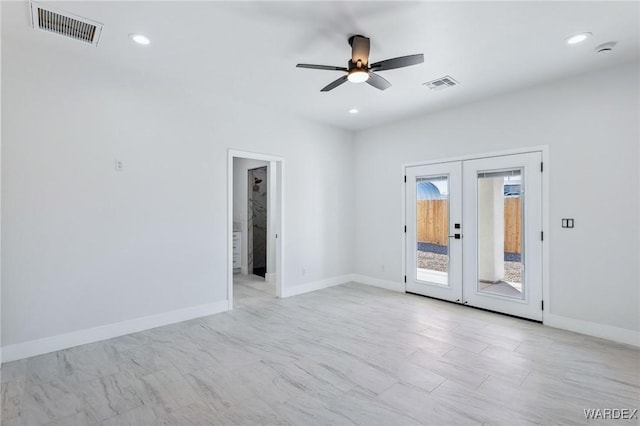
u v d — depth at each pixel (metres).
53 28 2.51
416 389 2.27
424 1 2.17
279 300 4.54
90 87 3.04
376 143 5.39
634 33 2.55
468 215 4.22
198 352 2.86
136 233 3.32
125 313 3.25
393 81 3.49
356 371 2.53
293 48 2.83
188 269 3.71
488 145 4.01
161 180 3.50
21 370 2.50
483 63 3.08
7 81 2.62
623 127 3.06
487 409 2.04
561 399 2.15
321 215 5.22
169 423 1.91
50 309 2.83
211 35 2.62
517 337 3.19
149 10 2.28
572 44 2.72
